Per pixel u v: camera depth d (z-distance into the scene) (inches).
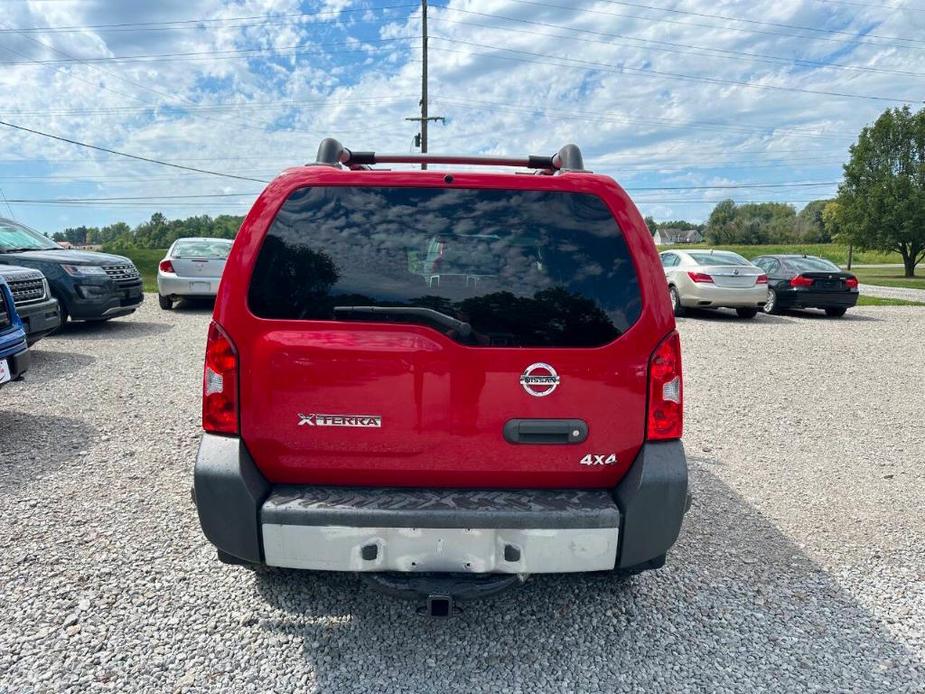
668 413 88.4
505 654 97.1
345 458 87.8
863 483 170.4
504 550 84.7
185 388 255.6
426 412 86.4
